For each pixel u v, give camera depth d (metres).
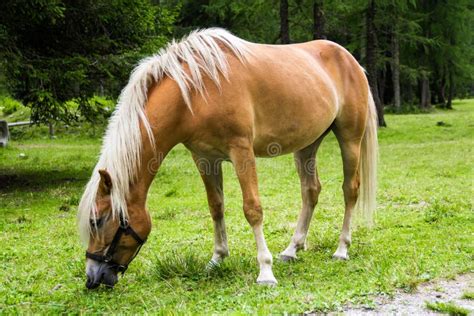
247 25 26.12
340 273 4.46
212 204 4.70
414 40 26.28
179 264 4.57
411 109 30.91
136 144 3.92
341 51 5.41
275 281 4.15
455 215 6.68
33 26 10.07
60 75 9.66
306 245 5.43
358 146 5.35
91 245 3.94
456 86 37.81
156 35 11.90
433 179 9.73
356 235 5.98
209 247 5.66
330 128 5.40
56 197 9.17
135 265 5.02
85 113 11.19
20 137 19.48
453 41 31.33
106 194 3.85
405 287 3.92
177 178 11.04
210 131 4.12
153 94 4.11
